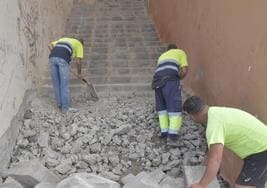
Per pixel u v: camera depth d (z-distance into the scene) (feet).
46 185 12.85
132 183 13.06
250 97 12.95
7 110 15.97
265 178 11.13
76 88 22.79
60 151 16.29
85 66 25.55
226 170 14.78
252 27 12.83
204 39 18.47
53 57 19.66
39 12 23.84
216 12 16.63
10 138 15.88
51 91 22.20
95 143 16.81
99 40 30.60
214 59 16.93
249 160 11.19
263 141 10.91
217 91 16.53
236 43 14.23
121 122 18.70
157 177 14.10
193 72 20.59
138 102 21.35
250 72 12.95
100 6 41.78
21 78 18.69
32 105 19.57
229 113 10.94
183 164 15.44
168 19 28.50
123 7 41.34
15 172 13.62
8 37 16.90
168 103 17.08
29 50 20.56
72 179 12.59
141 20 36.40
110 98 21.99
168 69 17.46
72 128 17.65
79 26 34.47
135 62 26.35
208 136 10.78
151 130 18.16
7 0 17.16
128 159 16.15
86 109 20.44
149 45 29.78
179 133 17.65
